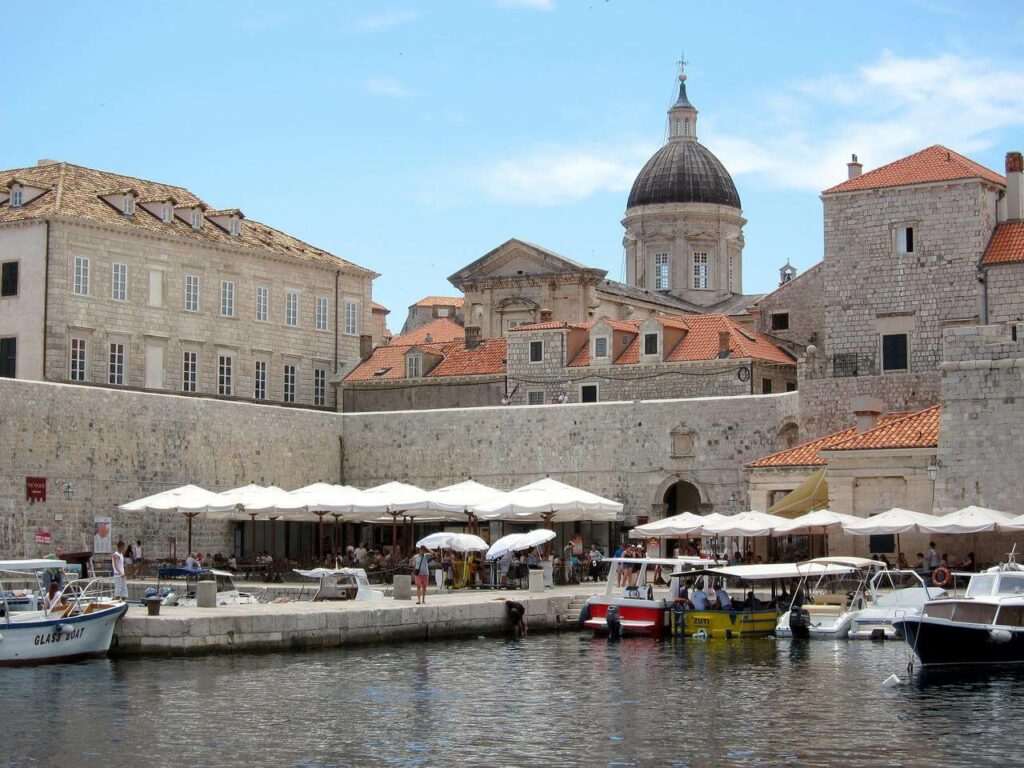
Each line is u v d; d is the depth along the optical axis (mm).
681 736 37438
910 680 45656
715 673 47344
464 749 36062
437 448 84375
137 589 62562
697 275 122688
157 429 76312
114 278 90938
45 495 70688
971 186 79375
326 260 104625
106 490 73625
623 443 79688
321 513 72188
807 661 50156
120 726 38281
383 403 100000
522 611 58469
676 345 90750
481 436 83250
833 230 82875
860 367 81812
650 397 89688
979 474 61656
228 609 53594
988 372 61688
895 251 81312
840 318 82500
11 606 51344
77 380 88875
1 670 46031
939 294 80062
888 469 65000
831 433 74375
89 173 95625
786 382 90750
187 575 61219
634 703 41844
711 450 77562
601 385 91250
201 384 95688
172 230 94250
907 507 64625
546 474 81438
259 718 39438
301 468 84375
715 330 90562
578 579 72500
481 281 110188
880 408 70562
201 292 95812
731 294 123500
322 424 85812
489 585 69562
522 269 109562
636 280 123188
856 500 65812
